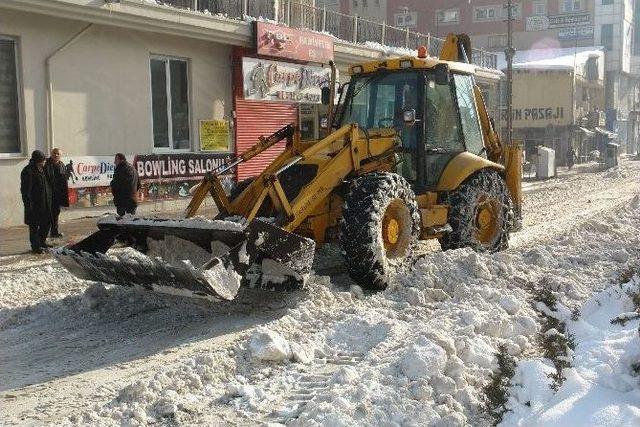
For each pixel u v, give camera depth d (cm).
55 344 580
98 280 660
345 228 699
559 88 4378
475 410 428
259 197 659
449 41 1029
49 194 1012
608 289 666
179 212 1547
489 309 620
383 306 657
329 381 468
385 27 2369
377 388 442
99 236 684
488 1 5316
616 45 5500
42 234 1013
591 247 912
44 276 819
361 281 718
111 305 675
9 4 1202
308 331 585
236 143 1766
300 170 745
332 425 390
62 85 1351
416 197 800
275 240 616
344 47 2089
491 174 902
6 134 1277
